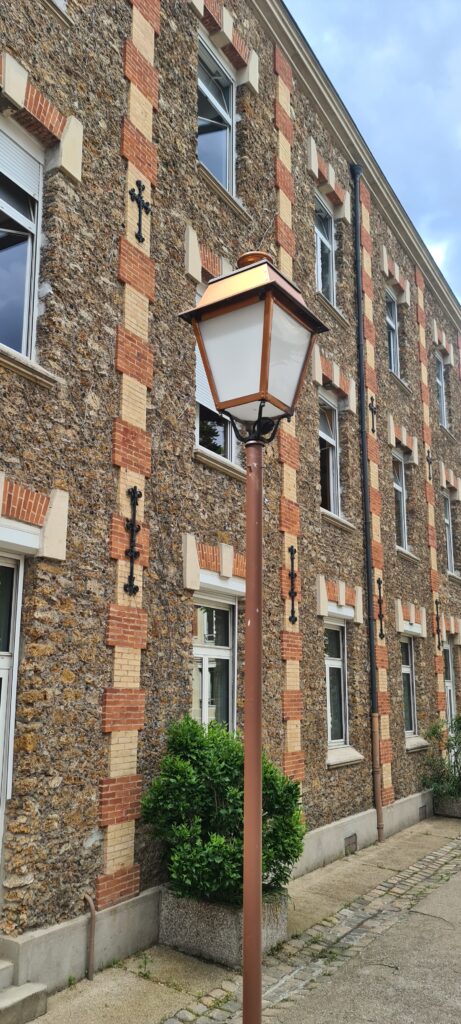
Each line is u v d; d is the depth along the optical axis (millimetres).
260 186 10250
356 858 10312
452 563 18625
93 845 6133
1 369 5766
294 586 9836
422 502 16234
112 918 6125
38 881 5574
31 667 5750
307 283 11383
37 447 6027
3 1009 4914
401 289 16234
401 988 5871
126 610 6727
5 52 6184
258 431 4148
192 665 7867
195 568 7797
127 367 7102
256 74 10445
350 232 13453
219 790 6566
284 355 4180
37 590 5867
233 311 4164
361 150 13688
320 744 10211
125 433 6977
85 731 6184
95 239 6980
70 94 6883
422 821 13508
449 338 19844
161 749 7078
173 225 8211
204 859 6121
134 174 7574
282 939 6797
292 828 6598
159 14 8391
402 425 15328
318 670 10398
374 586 12680
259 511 4098
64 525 6133
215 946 6199
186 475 7926
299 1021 5305
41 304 6430
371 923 7461
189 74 8891
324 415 12477
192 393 8180
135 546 6930
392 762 12797
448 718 16797
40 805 5664
